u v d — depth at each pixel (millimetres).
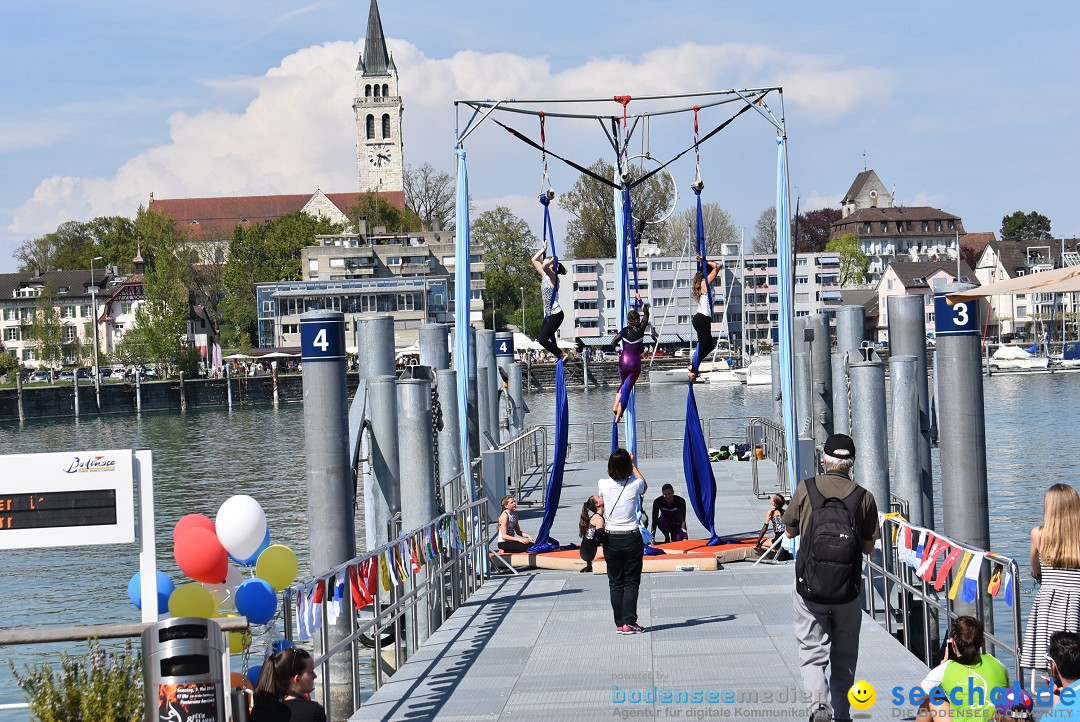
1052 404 79875
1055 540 8305
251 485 48531
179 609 9547
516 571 15836
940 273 145250
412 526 14422
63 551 31141
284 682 7602
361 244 139000
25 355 141500
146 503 8945
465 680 10203
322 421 12641
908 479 15406
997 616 17062
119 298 140125
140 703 8320
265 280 138125
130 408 105938
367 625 10461
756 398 96312
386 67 182375
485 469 17484
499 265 134625
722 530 19172
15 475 8820
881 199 193875
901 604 13773
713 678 9859
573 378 119000
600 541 11781
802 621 8203
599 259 129625
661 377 113312
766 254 135000
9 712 16156
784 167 16266
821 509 8125
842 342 22375
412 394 14453
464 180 16328
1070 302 144250
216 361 122500
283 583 10836
